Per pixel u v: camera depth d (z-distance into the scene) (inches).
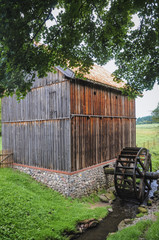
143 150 519.2
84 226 317.4
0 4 122.3
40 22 149.8
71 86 406.9
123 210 400.2
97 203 422.6
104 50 194.1
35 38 163.5
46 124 452.8
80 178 422.0
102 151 500.4
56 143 428.8
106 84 483.5
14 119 544.7
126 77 257.8
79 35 167.0
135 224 313.3
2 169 501.7
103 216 362.0
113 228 325.4
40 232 265.6
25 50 158.6
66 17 150.3
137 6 143.1
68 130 403.9
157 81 232.1
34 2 132.7
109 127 532.1
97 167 474.6
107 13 163.2
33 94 487.2
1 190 337.1
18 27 140.1
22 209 297.9
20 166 518.9
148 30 187.3
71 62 195.5
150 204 424.5
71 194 398.3
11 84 169.0
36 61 168.7
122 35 181.8
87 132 450.0
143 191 455.2
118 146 571.2
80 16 158.1
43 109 460.8
